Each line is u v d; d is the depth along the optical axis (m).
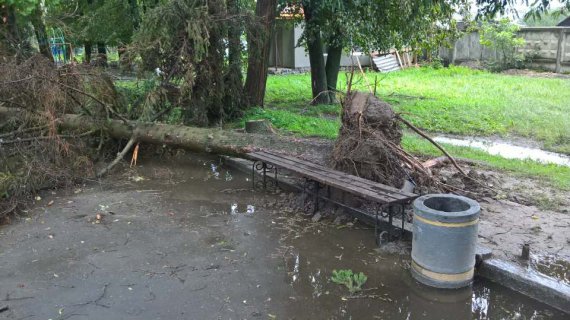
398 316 3.79
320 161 6.65
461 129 10.38
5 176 6.19
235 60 9.94
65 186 7.03
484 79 18.58
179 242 5.13
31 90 7.05
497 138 9.78
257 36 9.88
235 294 4.08
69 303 3.96
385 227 5.20
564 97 13.66
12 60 7.41
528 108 12.10
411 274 4.36
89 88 8.02
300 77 20.58
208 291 4.13
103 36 14.21
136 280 4.32
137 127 8.16
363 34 12.20
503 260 4.35
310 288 4.19
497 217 5.39
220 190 6.89
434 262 4.10
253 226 5.56
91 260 4.72
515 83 17.03
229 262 4.66
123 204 6.34
